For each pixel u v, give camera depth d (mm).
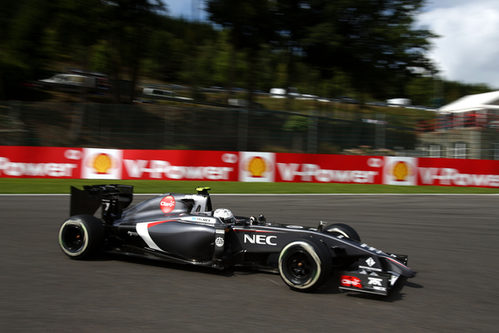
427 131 21500
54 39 23062
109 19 22562
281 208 10484
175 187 13602
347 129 20000
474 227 8836
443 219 9648
